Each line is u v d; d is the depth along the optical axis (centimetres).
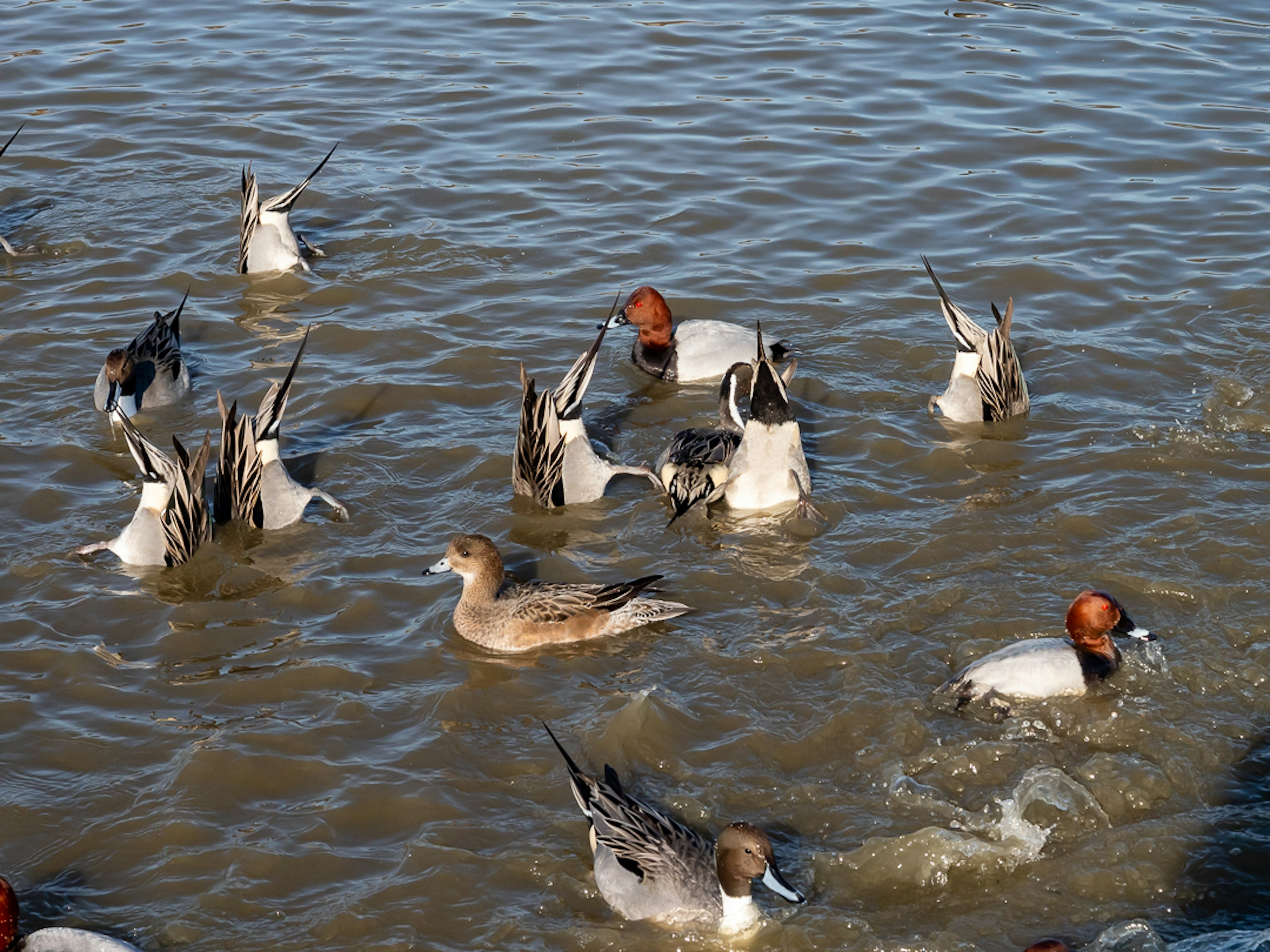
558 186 2086
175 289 1812
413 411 1555
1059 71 2445
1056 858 945
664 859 899
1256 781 1006
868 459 1465
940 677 1118
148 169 2122
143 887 923
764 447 1360
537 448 1366
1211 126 2231
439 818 986
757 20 2720
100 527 1341
